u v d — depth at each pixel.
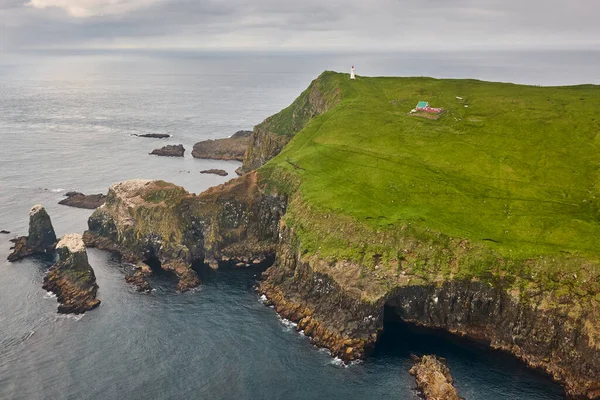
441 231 86.69
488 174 103.62
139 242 110.94
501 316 79.25
